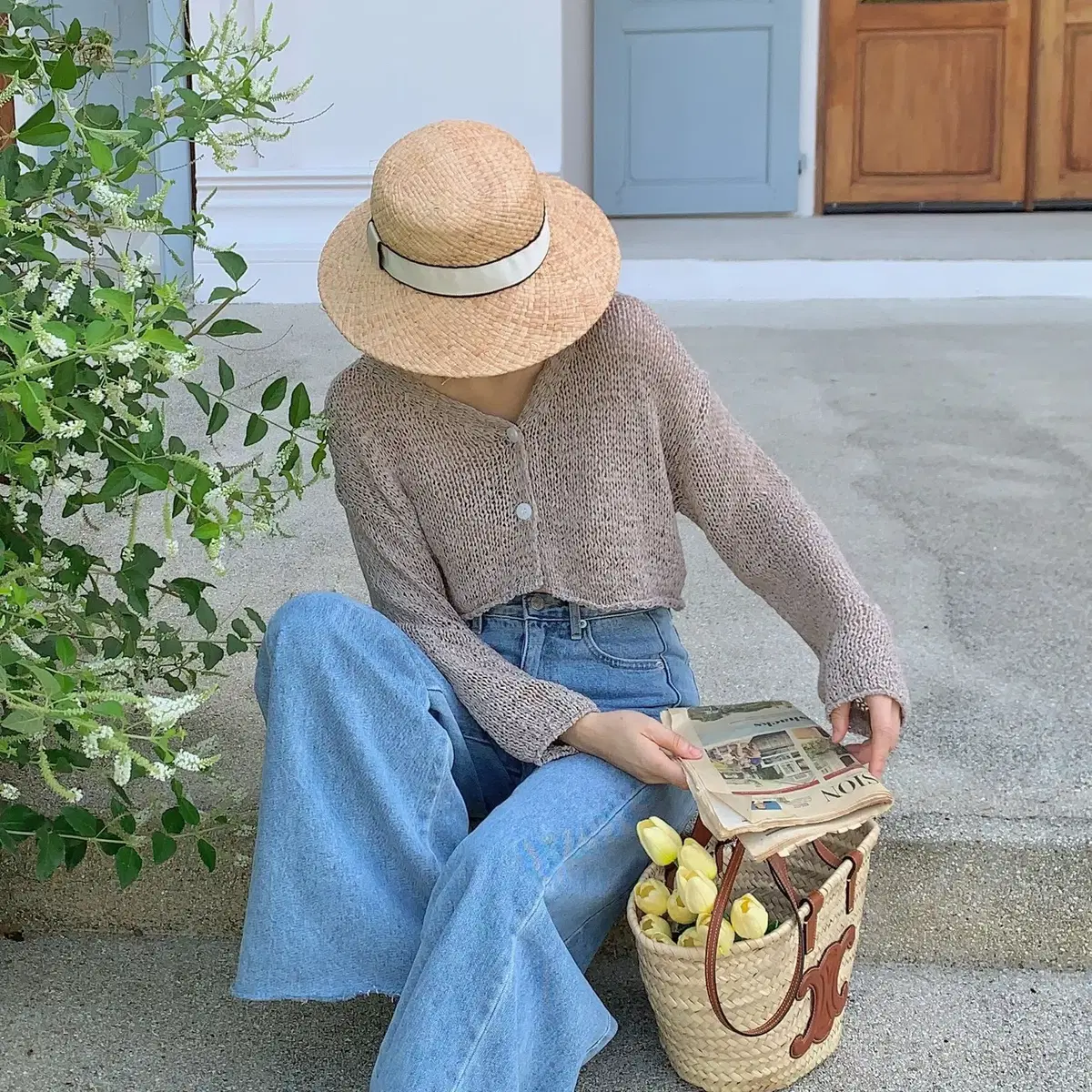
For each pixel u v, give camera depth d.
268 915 1.39
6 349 1.38
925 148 5.83
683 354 1.55
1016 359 3.84
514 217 1.37
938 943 1.69
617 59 5.73
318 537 2.66
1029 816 1.68
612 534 1.53
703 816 1.34
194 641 1.77
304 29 4.41
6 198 1.36
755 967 1.34
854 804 1.35
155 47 1.56
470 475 1.53
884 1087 1.46
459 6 4.41
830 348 4.00
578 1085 1.49
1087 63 5.66
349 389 1.56
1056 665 2.07
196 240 1.61
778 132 5.77
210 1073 1.54
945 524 2.65
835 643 1.48
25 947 1.79
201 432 3.19
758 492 1.56
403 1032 1.27
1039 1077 1.48
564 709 1.48
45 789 1.83
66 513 1.53
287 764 1.38
